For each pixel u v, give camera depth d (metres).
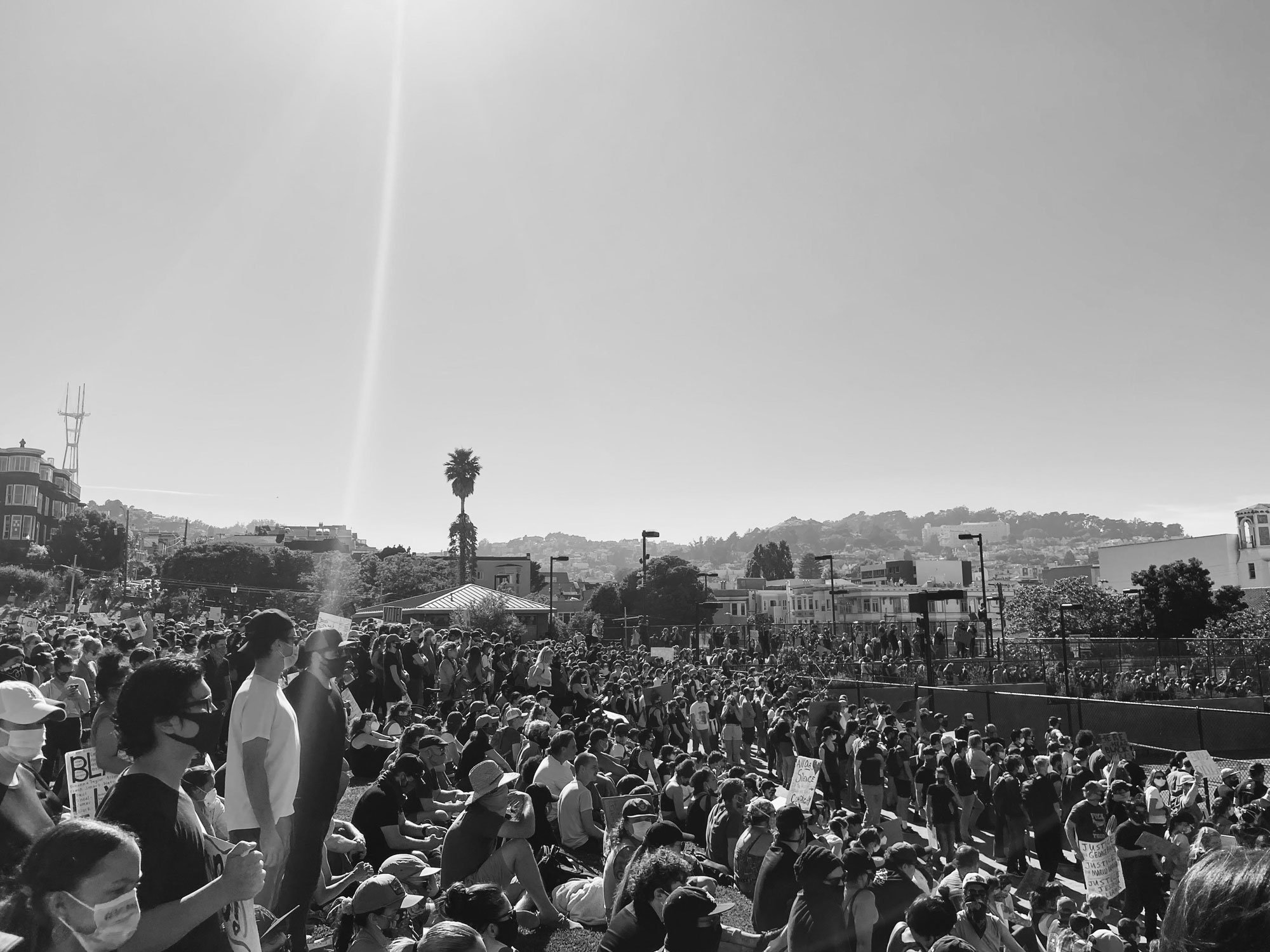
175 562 92.62
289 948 5.01
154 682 3.41
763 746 23.19
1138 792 13.62
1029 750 17.95
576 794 9.41
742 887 8.70
